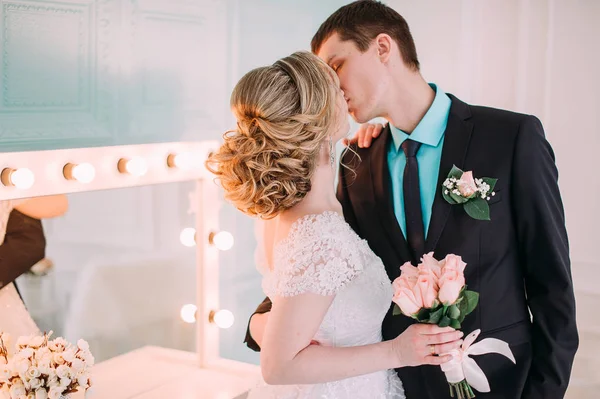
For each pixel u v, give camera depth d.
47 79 1.83
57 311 1.85
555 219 1.62
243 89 1.46
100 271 1.96
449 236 1.67
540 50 2.69
